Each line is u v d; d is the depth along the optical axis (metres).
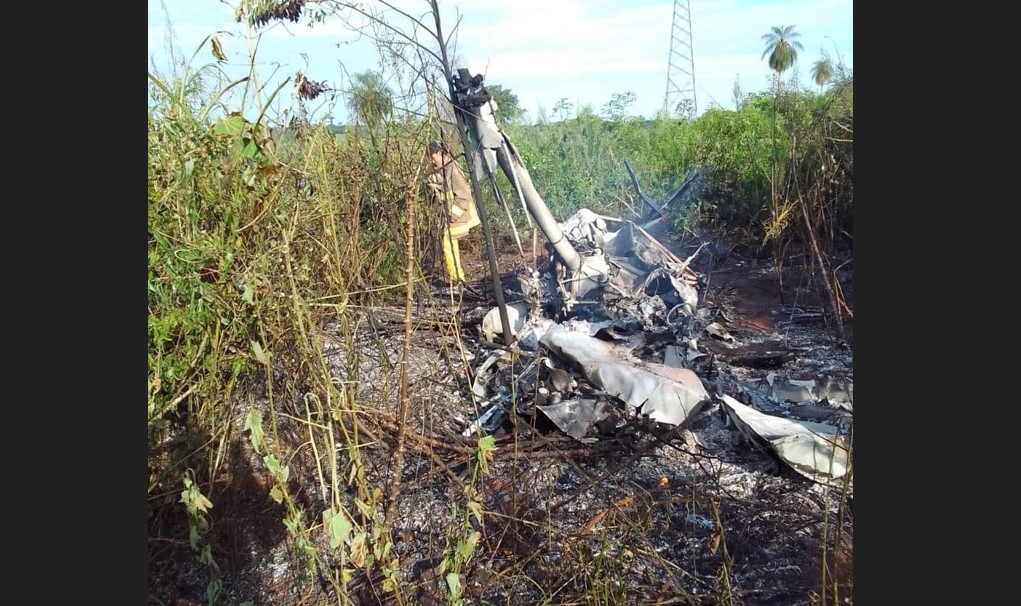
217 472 3.65
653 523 3.50
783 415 4.63
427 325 5.82
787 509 3.48
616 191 9.97
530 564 3.28
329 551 3.39
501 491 3.79
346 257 4.94
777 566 3.27
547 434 4.34
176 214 3.58
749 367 5.48
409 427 4.07
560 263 5.82
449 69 4.55
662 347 5.30
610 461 4.13
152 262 3.41
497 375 4.82
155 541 3.34
